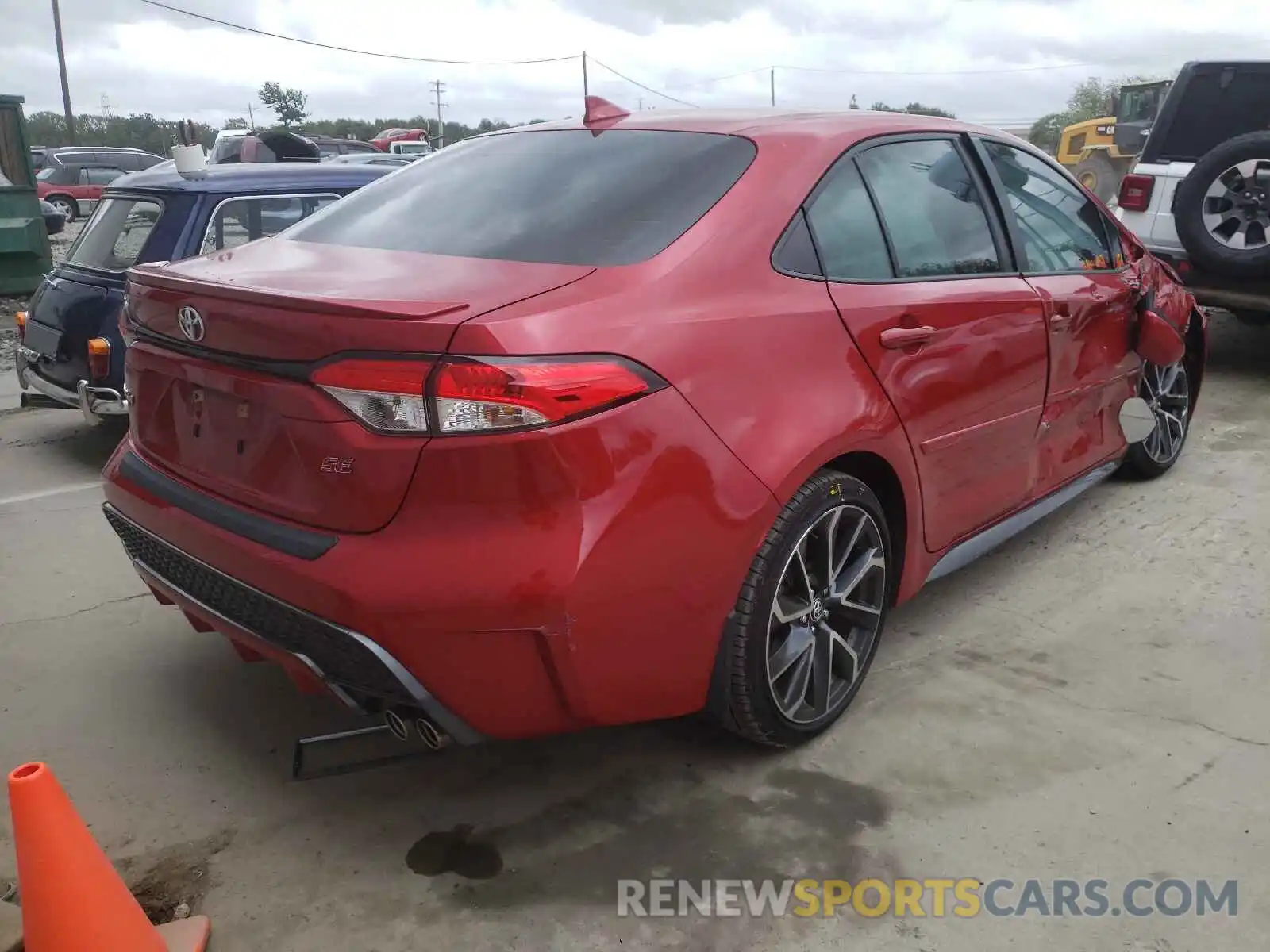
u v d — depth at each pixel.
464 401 2.04
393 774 2.78
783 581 2.58
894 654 3.37
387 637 2.11
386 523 2.13
